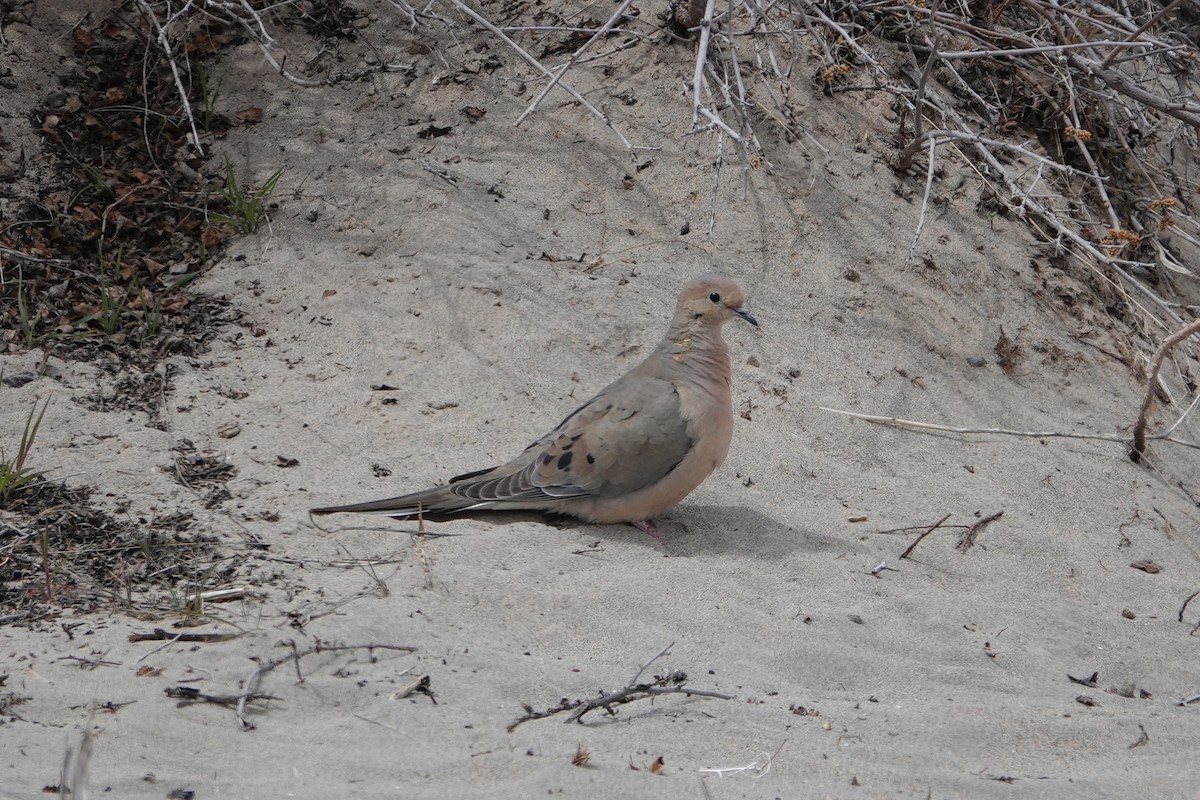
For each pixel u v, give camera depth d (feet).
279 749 22.90
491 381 38.70
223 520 31.91
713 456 33.55
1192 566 36.60
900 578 32.86
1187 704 28.68
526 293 41.52
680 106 48.42
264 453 35.22
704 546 33.47
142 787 21.27
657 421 33.06
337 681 25.25
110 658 25.35
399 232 43.57
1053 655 30.07
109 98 46.70
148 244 43.24
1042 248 47.98
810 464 37.68
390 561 30.55
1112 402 44.14
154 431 35.65
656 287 42.75
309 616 27.43
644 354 40.19
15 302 39.99
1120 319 47.96
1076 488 39.22
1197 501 40.68
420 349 39.68
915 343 43.42
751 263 44.37
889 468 38.60
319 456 35.37
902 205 47.26
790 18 49.16
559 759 23.03
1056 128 53.01
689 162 46.83
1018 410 42.45
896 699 27.14
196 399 37.27
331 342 39.86
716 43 49.73
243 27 49.73
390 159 46.06
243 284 41.86
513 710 24.93
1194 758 25.50
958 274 45.70
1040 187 50.42
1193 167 57.11
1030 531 36.22
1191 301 51.70
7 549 29.86
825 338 42.52
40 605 27.63
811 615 30.19
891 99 50.24
